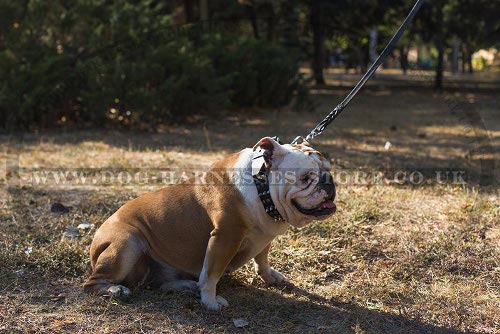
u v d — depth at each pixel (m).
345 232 4.98
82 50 10.88
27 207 5.61
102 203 5.71
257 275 4.21
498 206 5.76
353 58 19.23
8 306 3.63
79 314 3.54
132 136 9.92
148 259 3.82
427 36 17.05
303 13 19.00
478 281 4.16
